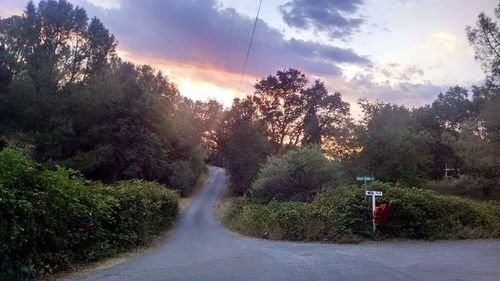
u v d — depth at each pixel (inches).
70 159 2362.2
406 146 1565.0
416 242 653.9
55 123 2361.0
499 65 1519.4
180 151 3452.3
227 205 2171.5
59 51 2637.8
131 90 2797.7
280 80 3408.0
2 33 2534.5
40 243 414.0
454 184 2229.3
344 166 1526.8
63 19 2642.7
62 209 448.1
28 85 2289.6
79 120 2596.0
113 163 2642.7
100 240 545.0
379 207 675.4
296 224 748.6
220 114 3353.8
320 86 3447.3
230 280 350.6
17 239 368.5
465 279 343.6
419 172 1647.4
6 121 2306.8
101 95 2647.6
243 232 995.9
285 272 379.9
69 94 2541.8
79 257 485.4
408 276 356.5
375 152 1568.7
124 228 645.3
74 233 475.5
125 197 684.1
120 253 603.8
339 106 3403.1
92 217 517.3
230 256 498.9
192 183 3353.8
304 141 3395.7
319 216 737.0
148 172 2760.8
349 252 524.7
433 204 712.4
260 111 3415.4
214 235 994.7
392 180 1534.2
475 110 2876.5
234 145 2979.8
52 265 425.1
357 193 733.9
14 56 2490.2
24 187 399.5
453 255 486.9
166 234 1066.1
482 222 748.6
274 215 809.5
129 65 3208.7
